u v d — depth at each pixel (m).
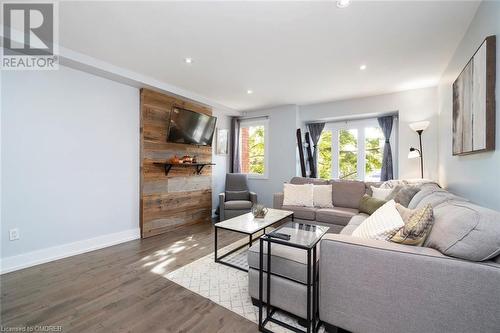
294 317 1.60
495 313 0.99
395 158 4.07
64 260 2.52
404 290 1.15
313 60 2.60
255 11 1.77
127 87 3.23
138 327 1.49
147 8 1.74
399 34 2.07
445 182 2.87
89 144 2.83
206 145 4.41
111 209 3.05
